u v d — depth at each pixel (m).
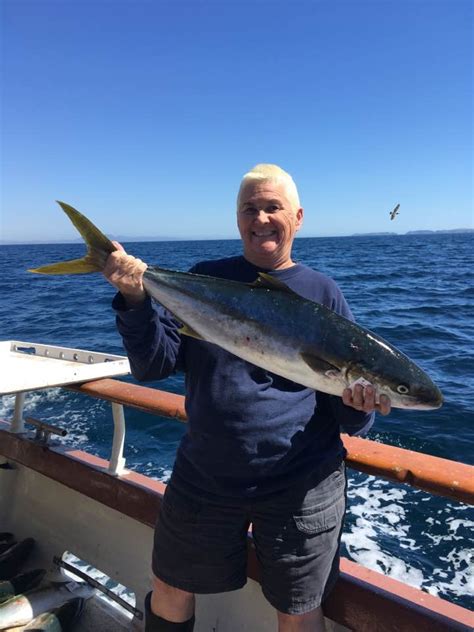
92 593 2.95
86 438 6.78
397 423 7.11
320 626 1.93
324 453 1.95
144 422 7.28
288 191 2.12
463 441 6.54
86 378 2.75
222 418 1.93
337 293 2.21
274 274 2.17
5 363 3.18
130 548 2.75
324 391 1.96
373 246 94.25
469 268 38.47
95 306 21.64
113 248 2.00
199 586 1.98
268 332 1.99
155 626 2.09
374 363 1.96
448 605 1.84
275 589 1.90
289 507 1.87
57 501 3.10
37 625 2.54
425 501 5.01
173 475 2.07
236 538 1.97
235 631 2.36
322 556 1.88
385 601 1.88
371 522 4.68
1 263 64.50
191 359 2.12
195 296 2.12
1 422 3.54
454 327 14.68
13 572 3.00
